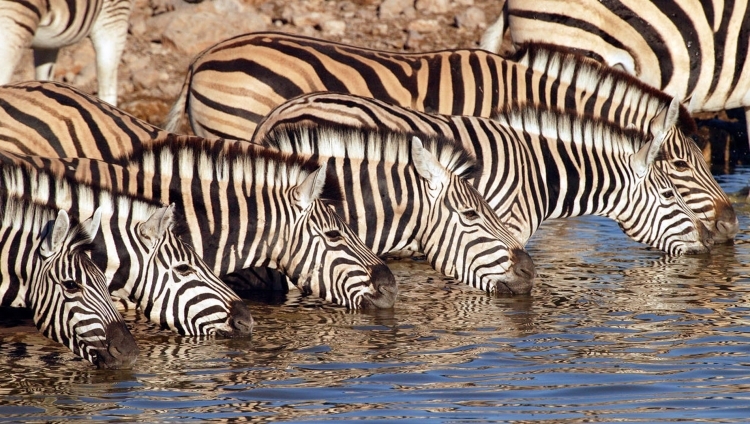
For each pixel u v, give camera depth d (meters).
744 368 17.91
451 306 22.08
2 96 23.58
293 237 21.91
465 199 23.02
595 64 26.69
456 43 43.88
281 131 23.22
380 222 23.17
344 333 20.17
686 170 27.41
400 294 23.09
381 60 26.98
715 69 29.67
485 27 44.91
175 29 41.62
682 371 17.78
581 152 25.30
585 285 23.67
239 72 26.81
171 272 19.95
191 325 19.98
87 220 18.38
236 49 27.09
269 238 21.84
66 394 16.77
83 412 15.98
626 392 16.75
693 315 21.20
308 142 23.06
